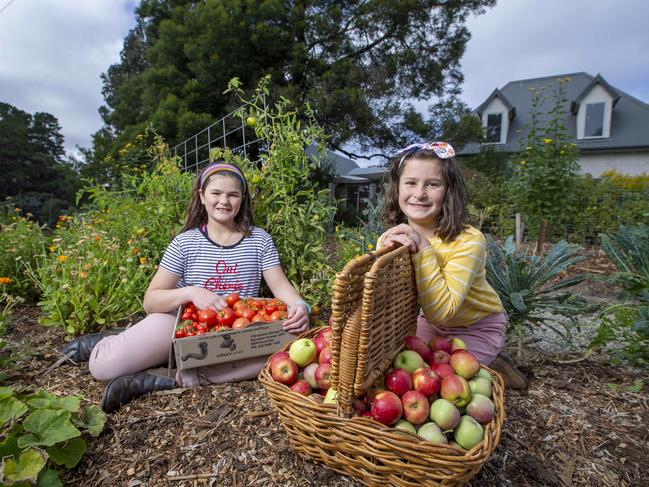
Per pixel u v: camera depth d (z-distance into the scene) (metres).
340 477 1.36
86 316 2.50
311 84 11.42
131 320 2.69
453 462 1.07
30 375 2.01
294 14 11.54
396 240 1.45
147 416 1.67
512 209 7.70
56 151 39.88
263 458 1.44
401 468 1.13
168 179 3.07
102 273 2.69
